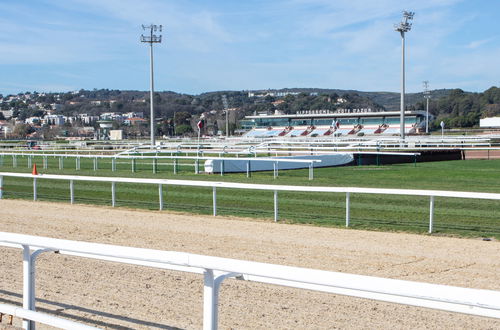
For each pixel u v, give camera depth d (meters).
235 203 13.09
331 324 4.77
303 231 9.30
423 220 10.41
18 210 12.12
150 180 12.00
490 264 6.95
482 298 2.87
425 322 4.79
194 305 5.36
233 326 4.75
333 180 18.05
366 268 6.78
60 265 6.91
